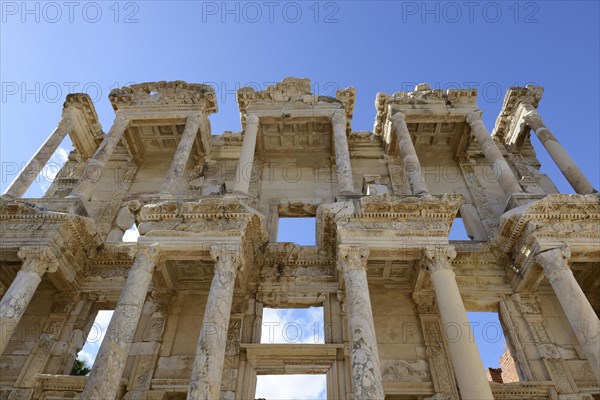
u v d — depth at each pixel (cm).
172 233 1555
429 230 1548
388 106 2339
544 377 1547
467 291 1764
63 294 1783
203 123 2336
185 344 1677
